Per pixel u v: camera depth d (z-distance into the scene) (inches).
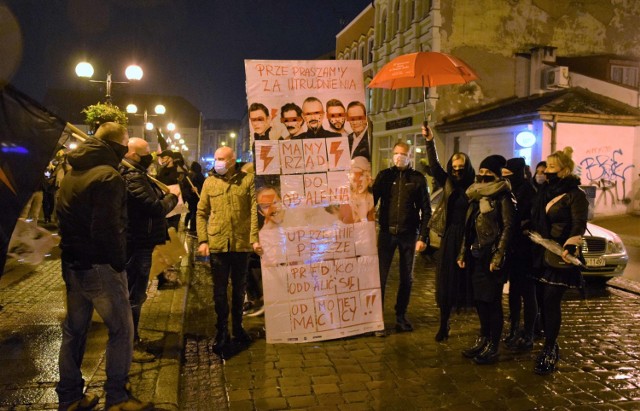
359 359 199.9
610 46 908.0
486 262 193.0
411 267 230.8
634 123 689.6
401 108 1028.5
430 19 867.4
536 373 187.8
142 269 187.8
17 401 150.2
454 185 209.2
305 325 213.8
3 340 199.0
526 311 212.7
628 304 288.4
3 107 129.0
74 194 137.2
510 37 872.9
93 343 196.9
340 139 221.1
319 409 159.8
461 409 160.4
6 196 127.6
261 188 210.1
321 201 217.8
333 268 218.5
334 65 222.7
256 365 193.2
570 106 683.4
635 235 587.2
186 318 250.8
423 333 231.1
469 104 876.0
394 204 226.8
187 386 175.2
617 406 163.6
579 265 183.9
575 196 184.9
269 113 214.4
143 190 176.7
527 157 688.4
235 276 211.3
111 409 143.8
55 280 300.0
